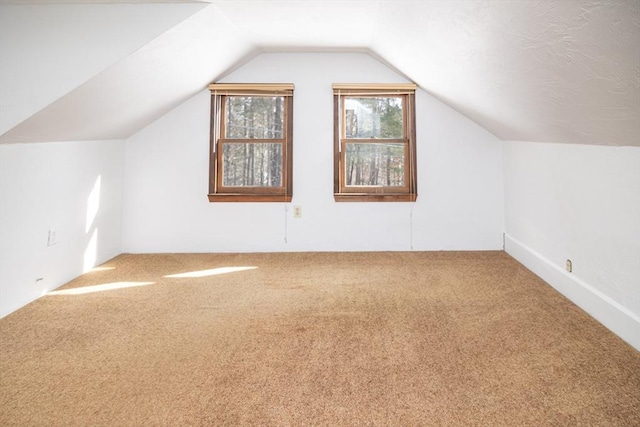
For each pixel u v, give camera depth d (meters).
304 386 1.47
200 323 2.03
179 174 3.46
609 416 1.27
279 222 3.51
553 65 1.45
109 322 2.04
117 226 3.37
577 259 2.23
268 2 2.29
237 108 3.49
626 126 1.55
